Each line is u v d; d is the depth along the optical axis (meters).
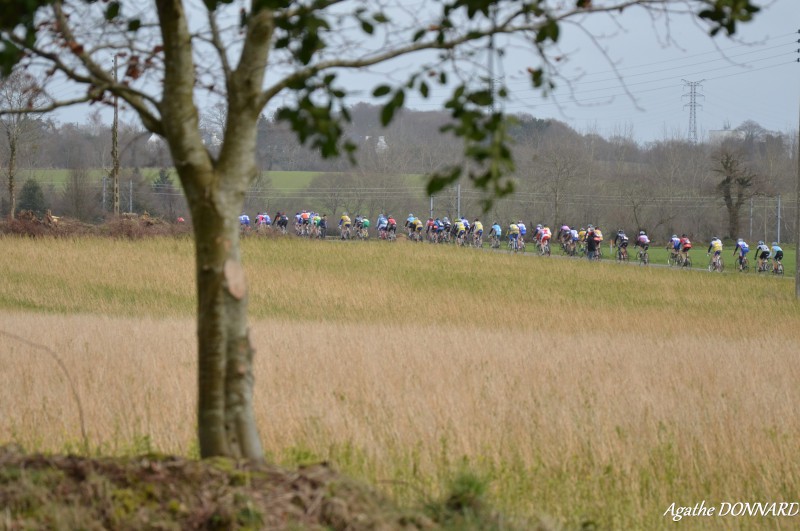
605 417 42.47
